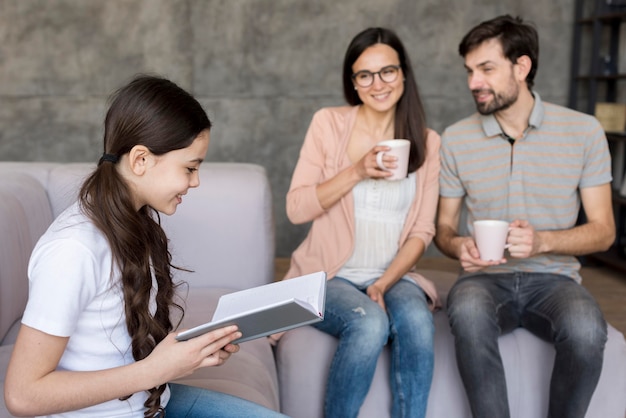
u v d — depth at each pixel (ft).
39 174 7.22
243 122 14.92
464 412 6.51
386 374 6.29
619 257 13.84
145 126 3.49
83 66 14.52
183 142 3.56
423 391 6.04
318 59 14.76
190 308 6.63
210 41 14.60
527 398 6.42
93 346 3.47
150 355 3.43
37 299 3.24
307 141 7.17
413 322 6.06
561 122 6.77
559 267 6.77
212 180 7.38
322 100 14.90
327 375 6.23
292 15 14.60
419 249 6.82
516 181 6.84
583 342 5.70
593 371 5.71
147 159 3.54
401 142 6.25
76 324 3.35
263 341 6.55
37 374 3.22
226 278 7.40
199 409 4.15
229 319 3.50
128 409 3.66
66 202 7.13
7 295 5.86
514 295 6.57
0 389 4.72
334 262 6.79
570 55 15.11
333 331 6.17
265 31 14.62
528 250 6.07
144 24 14.46
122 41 14.48
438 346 6.48
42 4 14.28
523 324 6.54
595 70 14.17
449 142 7.09
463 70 14.94
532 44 6.62
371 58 6.72
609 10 13.97
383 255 6.86
